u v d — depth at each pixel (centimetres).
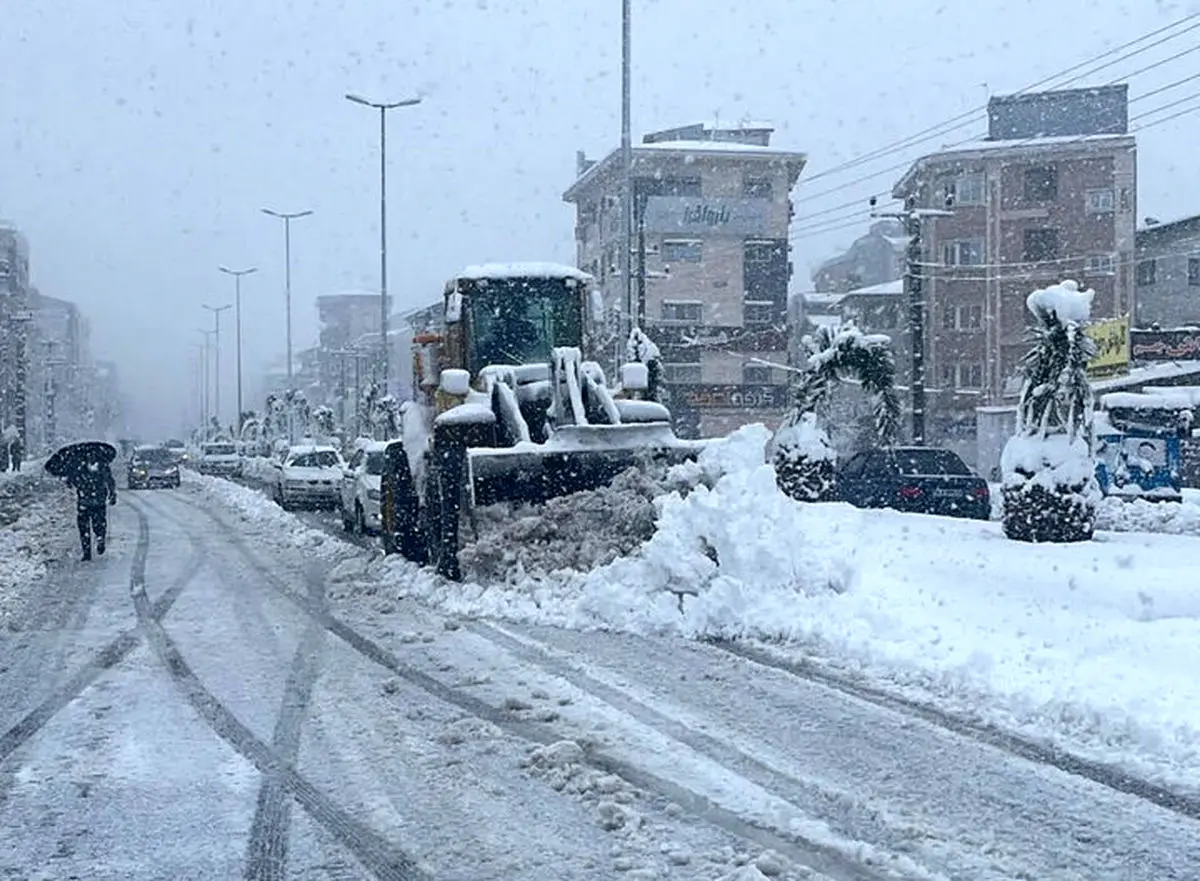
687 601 1184
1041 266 5438
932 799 666
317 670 1038
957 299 5559
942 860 580
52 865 597
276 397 7538
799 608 1159
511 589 1343
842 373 2312
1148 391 3531
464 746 789
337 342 12050
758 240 5994
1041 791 679
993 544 1712
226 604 1438
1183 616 1155
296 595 1510
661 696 905
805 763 733
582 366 1533
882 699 891
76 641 1209
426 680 986
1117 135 5353
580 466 1411
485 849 606
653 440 1445
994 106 5766
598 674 983
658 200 5891
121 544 2258
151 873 586
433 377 1759
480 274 1688
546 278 1702
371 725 848
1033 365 1812
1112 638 1018
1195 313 5250
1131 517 2205
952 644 1015
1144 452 2547
